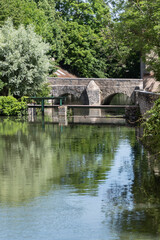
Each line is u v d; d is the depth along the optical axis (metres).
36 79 50.16
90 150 23.94
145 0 32.72
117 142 26.81
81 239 11.70
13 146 25.59
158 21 31.50
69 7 78.00
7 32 49.66
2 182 17.14
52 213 13.55
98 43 74.38
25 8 61.53
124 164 19.94
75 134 31.31
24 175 18.22
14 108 47.56
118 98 86.50
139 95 42.25
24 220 13.05
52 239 11.76
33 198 15.03
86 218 13.10
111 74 79.06
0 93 51.72
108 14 35.66
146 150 23.53
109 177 17.56
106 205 14.10
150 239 11.59
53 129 34.69
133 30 32.72
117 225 12.48
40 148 24.83
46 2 70.94
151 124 18.59
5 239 11.79
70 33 75.06
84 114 51.06
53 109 57.84
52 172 18.67
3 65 48.19
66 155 22.58
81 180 17.22
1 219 13.16
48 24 68.44
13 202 14.65
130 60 74.75
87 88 67.56
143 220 12.80
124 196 14.94
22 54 49.50
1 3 54.03
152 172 18.22
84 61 75.50
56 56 71.38
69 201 14.60
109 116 47.41
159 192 15.30
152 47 31.78
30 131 33.25
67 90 68.62
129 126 36.72
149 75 51.38
